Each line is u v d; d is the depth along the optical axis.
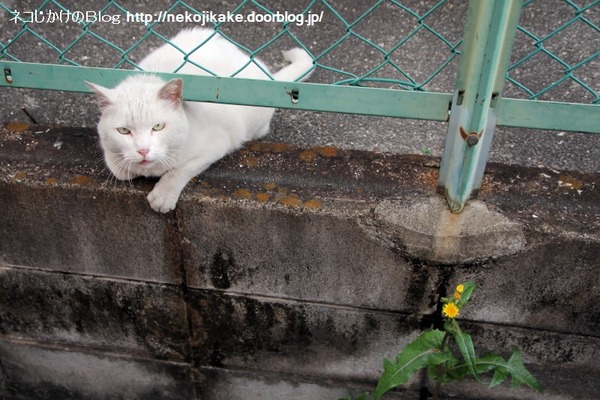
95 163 1.26
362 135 1.47
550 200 1.20
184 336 1.38
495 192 1.21
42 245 1.30
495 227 1.16
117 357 1.43
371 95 1.13
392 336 1.30
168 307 1.34
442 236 1.17
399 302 1.26
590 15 1.66
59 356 1.45
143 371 1.45
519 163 1.40
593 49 1.59
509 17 1.02
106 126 1.20
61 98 1.55
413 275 1.22
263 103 1.17
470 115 1.09
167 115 1.19
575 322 1.23
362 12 1.71
